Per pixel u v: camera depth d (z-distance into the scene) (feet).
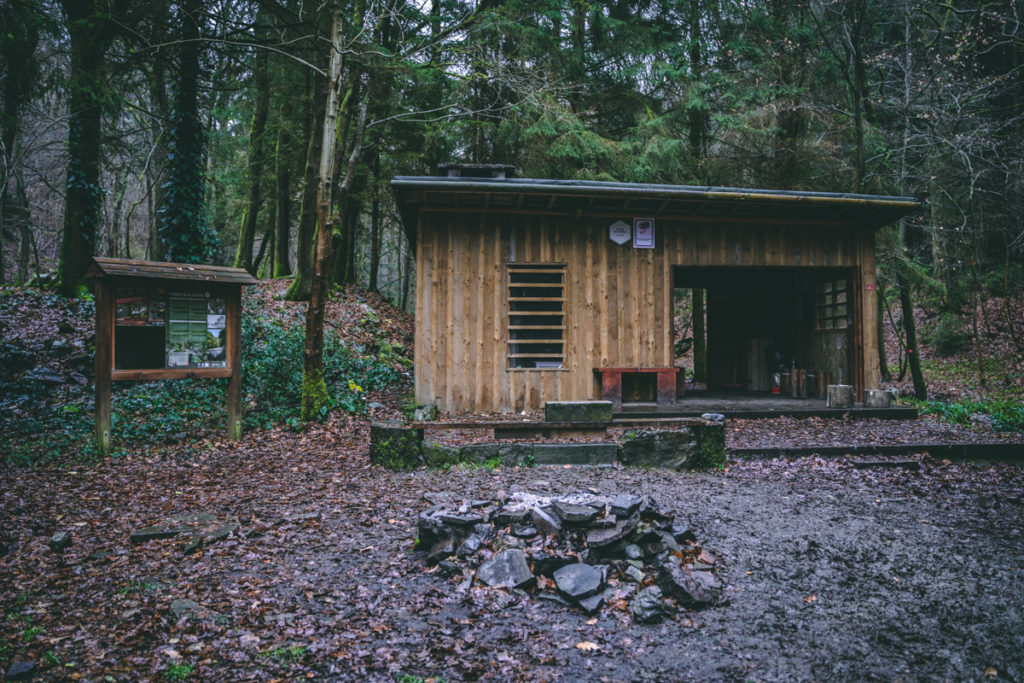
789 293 46.11
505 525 15.83
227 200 84.17
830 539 16.98
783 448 26.21
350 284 72.28
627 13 62.95
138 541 17.08
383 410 36.42
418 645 11.95
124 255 86.99
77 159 45.52
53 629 12.51
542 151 52.75
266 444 28.91
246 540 16.98
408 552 16.07
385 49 44.14
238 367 29.68
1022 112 55.31
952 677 11.28
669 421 24.75
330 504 19.77
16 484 22.44
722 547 16.24
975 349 58.75
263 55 62.08
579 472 22.86
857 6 48.49
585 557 14.56
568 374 35.91
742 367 47.29
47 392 33.68
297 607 13.35
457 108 55.11
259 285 63.82
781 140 52.08
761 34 58.90
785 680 11.04
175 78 47.24
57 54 47.55
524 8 53.88
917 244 67.21
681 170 53.31
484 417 33.50
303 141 65.87
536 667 11.29
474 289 35.55
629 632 12.55
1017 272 61.72
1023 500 20.61
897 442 27.58
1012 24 53.98
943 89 49.80
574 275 36.17
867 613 13.44
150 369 27.43
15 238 68.59
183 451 27.40
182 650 11.66
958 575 15.12
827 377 40.37
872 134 49.98
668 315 36.65
